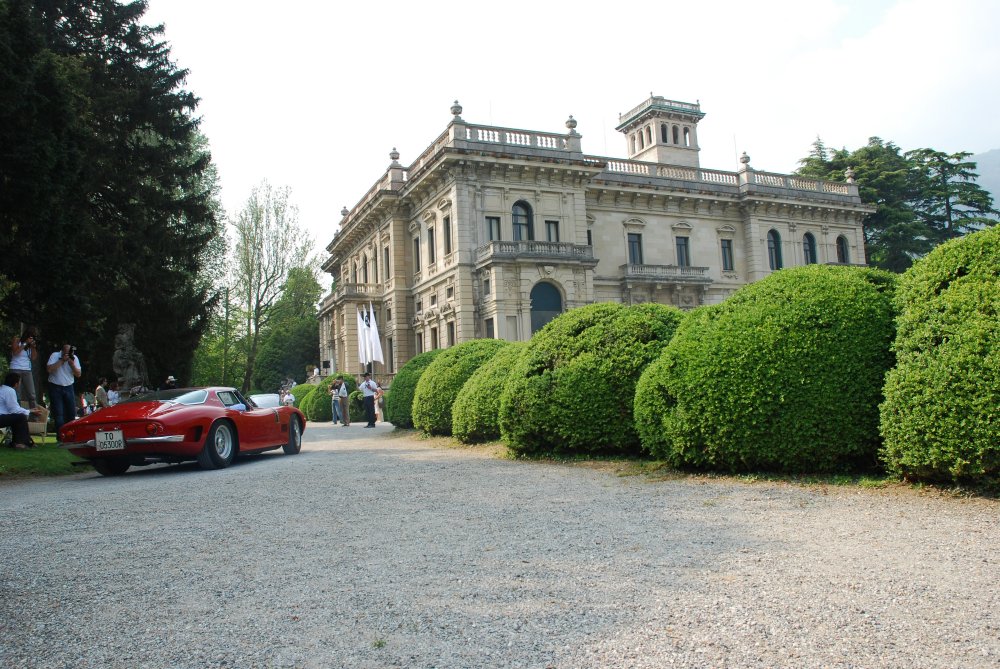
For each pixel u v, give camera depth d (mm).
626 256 42500
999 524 5023
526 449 10578
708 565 4258
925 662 2760
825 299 7430
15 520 6512
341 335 47281
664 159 57062
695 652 2930
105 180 18422
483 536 5273
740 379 7500
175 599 3926
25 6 11141
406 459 11211
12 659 3092
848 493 6473
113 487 8758
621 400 9633
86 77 15531
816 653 2877
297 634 3307
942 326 6238
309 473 9570
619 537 5102
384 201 42000
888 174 55188
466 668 2852
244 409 11844
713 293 44969
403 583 4090
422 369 18438
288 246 45656
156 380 21984
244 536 5543
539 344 10859
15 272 11344
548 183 37125
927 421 6121
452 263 35719
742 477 7559
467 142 34938
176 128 21984
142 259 18922
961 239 6684
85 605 3852
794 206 47312
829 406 7113
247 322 46219
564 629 3250
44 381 19766
